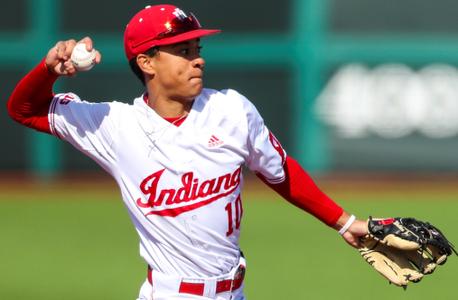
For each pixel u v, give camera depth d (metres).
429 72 54.94
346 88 55.16
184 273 17.33
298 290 33.12
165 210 17.02
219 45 54.88
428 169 55.69
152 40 16.56
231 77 55.12
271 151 17.20
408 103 55.19
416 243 17.27
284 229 44.22
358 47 54.88
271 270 36.25
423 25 54.62
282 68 55.09
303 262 37.69
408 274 17.66
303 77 55.16
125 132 16.97
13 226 45.41
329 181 55.00
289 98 55.31
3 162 56.62
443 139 55.38
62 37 54.72
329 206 17.84
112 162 17.30
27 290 33.28
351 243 18.05
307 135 55.53
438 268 36.66
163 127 16.78
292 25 54.84
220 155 16.78
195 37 16.48
